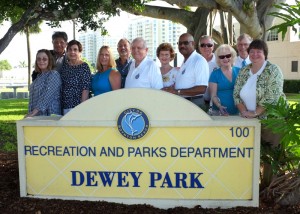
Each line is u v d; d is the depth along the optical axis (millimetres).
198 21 12789
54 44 5559
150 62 4723
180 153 3924
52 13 5898
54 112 4840
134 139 3916
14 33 5723
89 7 5617
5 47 5727
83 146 3998
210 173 3938
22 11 6344
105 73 4949
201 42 5746
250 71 4195
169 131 3896
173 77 5363
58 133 4008
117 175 4008
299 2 3943
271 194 4117
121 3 6406
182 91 4953
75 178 4059
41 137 4031
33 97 4883
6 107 15180
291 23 3742
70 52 4977
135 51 4676
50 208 3902
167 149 3922
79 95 5012
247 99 4160
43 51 4812
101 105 3912
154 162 3955
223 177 3938
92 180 4043
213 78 4746
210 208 3949
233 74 4688
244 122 3818
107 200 4047
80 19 6031
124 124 3906
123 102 3885
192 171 3945
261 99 4070
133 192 4020
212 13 12953
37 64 4844
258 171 3883
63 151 4031
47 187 4109
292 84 26141
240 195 3953
